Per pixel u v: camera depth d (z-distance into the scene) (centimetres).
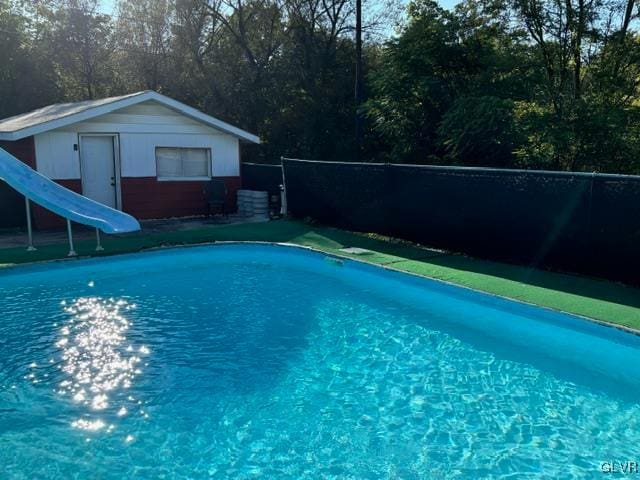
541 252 892
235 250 1135
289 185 1492
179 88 2803
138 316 747
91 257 994
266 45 2931
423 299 831
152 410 494
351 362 598
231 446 438
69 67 2795
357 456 425
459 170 1005
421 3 2197
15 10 2670
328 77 2927
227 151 1570
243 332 688
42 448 434
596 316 646
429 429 462
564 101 1784
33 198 1005
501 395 522
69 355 615
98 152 1362
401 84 2167
